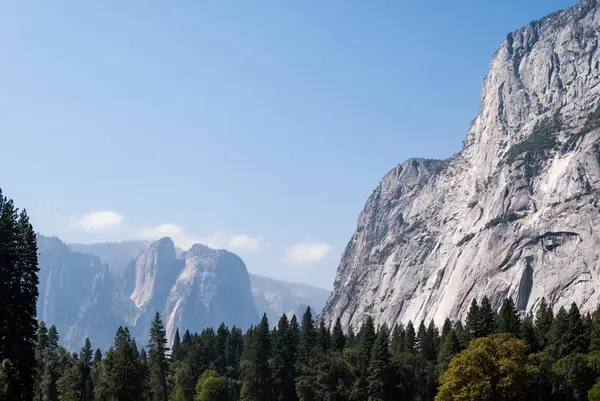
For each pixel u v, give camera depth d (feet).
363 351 551.18
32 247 378.12
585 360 453.99
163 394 540.11
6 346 353.72
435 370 533.96
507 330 546.26
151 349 536.42
